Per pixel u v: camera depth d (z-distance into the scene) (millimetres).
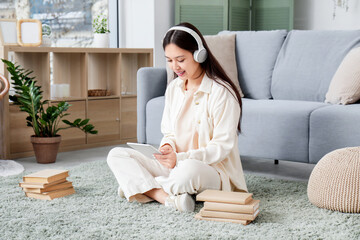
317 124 2881
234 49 3779
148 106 3643
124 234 1943
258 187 2721
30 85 3523
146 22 5031
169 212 2217
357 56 3078
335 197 2232
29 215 2201
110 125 4363
